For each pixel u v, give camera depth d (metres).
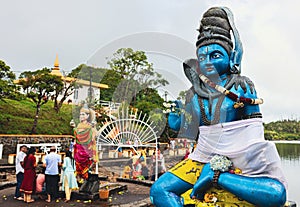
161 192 3.64
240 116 3.59
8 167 13.17
